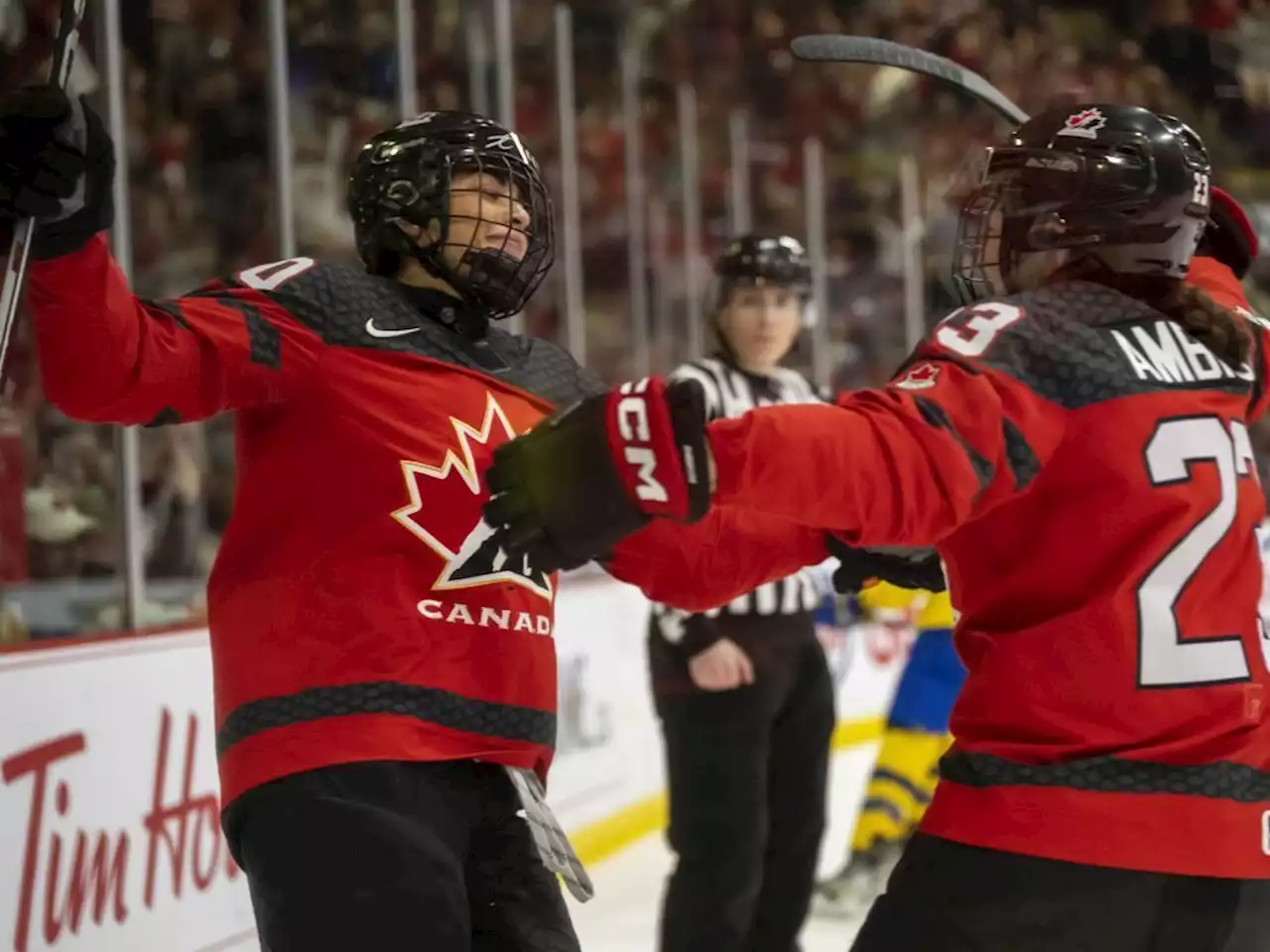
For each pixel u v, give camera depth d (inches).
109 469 248.2
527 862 96.7
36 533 229.5
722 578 106.0
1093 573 80.8
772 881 176.9
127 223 187.9
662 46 482.3
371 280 99.7
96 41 182.9
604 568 108.3
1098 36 526.0
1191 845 78.6
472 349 100.9
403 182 100.0
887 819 225.9
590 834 262.4
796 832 177.5
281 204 212.4
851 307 471.8
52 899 137.5
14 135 80.5
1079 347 80.7
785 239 188.7
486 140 101.3
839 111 517.7
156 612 235.8
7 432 188.5
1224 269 106.5
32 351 233.8
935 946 82.0
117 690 149.1
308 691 90.8
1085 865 78.6
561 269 394.0
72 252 83.1
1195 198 86.7
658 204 447.2
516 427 99.4
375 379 95.1
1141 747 79.4
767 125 511.5
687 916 168.7
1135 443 80.1
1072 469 80.3
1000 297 84.8
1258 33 511.5
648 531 104.7
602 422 71.3
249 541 95.5
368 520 93.1
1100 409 80.0
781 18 520.1
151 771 153.3
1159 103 514.3
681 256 452.4
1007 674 82.7
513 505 73.1
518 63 424.5
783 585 173.8
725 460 71.2
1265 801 81.6
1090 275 86.5
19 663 136.3
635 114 394.6
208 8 312.0
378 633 91.4
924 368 78.1
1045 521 81.3
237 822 92.4
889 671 385.4
